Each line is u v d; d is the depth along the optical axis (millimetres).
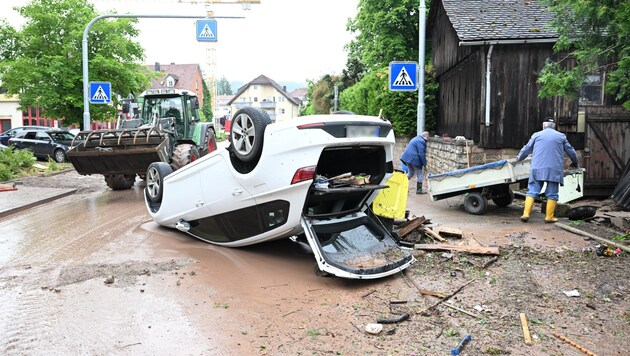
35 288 5477
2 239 7766
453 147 13234
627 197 9445
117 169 11898
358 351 4082
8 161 16734
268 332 4422
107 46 21359
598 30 7539
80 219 9398
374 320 4684
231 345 4180
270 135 5855
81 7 21438
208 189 6875
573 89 8211
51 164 18625
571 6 7539
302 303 5102
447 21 16359
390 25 24484
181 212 7523
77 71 21281
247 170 6312
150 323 4590
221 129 76625
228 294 5336
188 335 4355
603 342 4207
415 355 4012
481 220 9078
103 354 4012
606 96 11922
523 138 12258
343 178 6297
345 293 5383
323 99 40719
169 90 14438
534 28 11992
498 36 11680
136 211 10258
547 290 5336
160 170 8172
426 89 18578
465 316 4746
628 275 5707
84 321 4621
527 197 8812
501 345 4164
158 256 6754
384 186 6398
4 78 20688
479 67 12281
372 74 21641
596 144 12008
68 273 5961
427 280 5723
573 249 6816
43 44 21141
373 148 6445
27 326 4512
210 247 7254
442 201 11531
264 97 109938
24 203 10711
